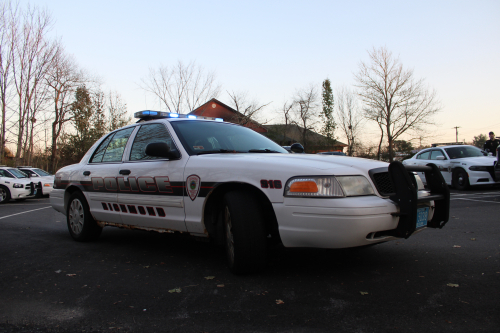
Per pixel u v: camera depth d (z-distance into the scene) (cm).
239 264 324
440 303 266
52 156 3453
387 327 230
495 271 338
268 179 314
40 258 425
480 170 1144
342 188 291
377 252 417
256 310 260
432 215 355
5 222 751
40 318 256
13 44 2503
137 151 444
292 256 402
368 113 4406
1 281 340
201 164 362
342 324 235
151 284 324
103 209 475
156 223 403
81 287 320
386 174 320
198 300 282
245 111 3606
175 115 479
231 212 324
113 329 238
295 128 5184
